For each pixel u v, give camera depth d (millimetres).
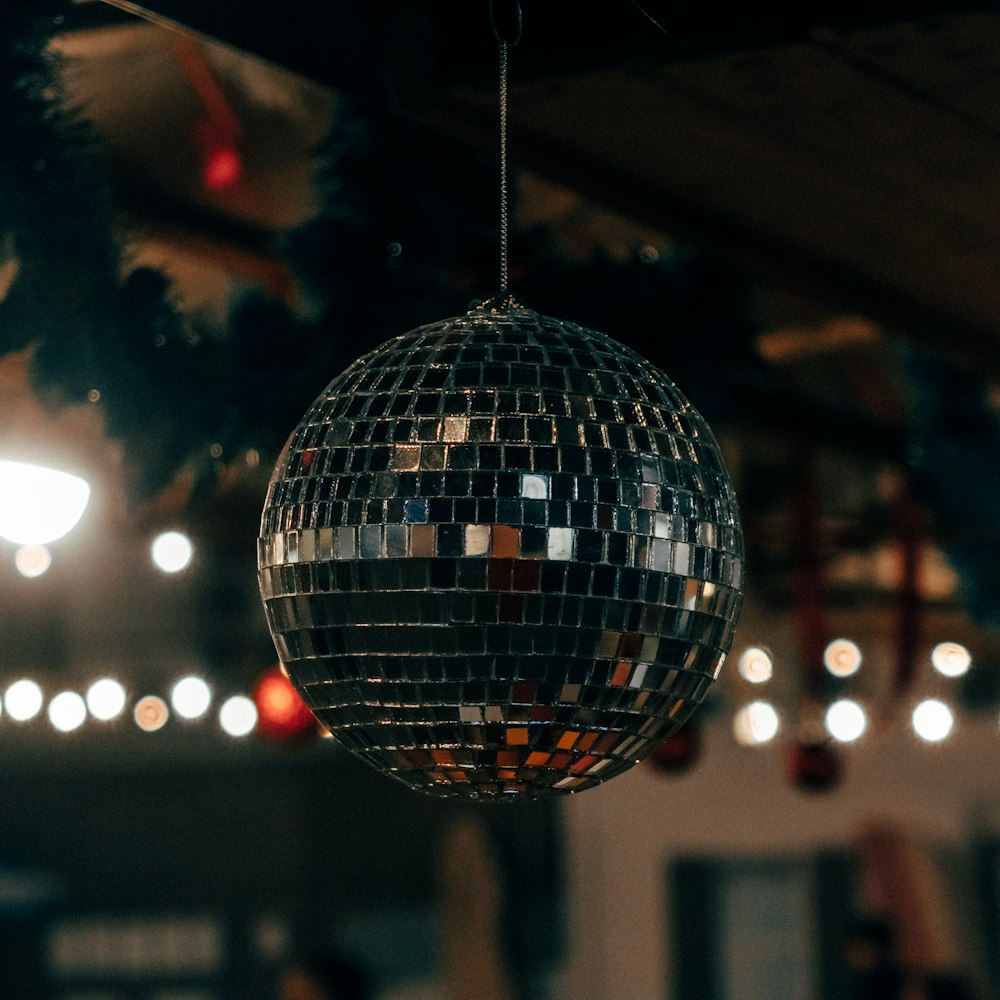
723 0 3141
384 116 4555
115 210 4734
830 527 7270
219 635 9258
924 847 9758
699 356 4719
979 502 6723
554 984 10695
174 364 4422
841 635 8000
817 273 4371
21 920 11289
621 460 2117
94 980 12094
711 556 2195
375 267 4562
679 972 10320
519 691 2113
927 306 4668
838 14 3035
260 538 2264
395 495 2088
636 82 3326
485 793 2252
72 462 4500
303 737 5695
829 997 9906
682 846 10375
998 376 4996
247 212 5391
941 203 3932
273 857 11797
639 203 3949
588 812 10672
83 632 11094
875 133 3564
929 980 9562
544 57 3303
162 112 5414
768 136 3602
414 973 11344
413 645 2102
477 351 2156
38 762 12328
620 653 2129
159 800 12125
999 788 9570
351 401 2166
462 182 4574
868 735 7027
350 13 3412
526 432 2098
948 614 7727
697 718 8281
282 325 4582
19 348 4082
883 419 6773
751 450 6898
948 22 2992
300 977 10922
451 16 3406
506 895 10859
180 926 12016
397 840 11477
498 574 2068
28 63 3975
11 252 4008
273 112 5441
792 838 10102
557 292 4578
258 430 4609
